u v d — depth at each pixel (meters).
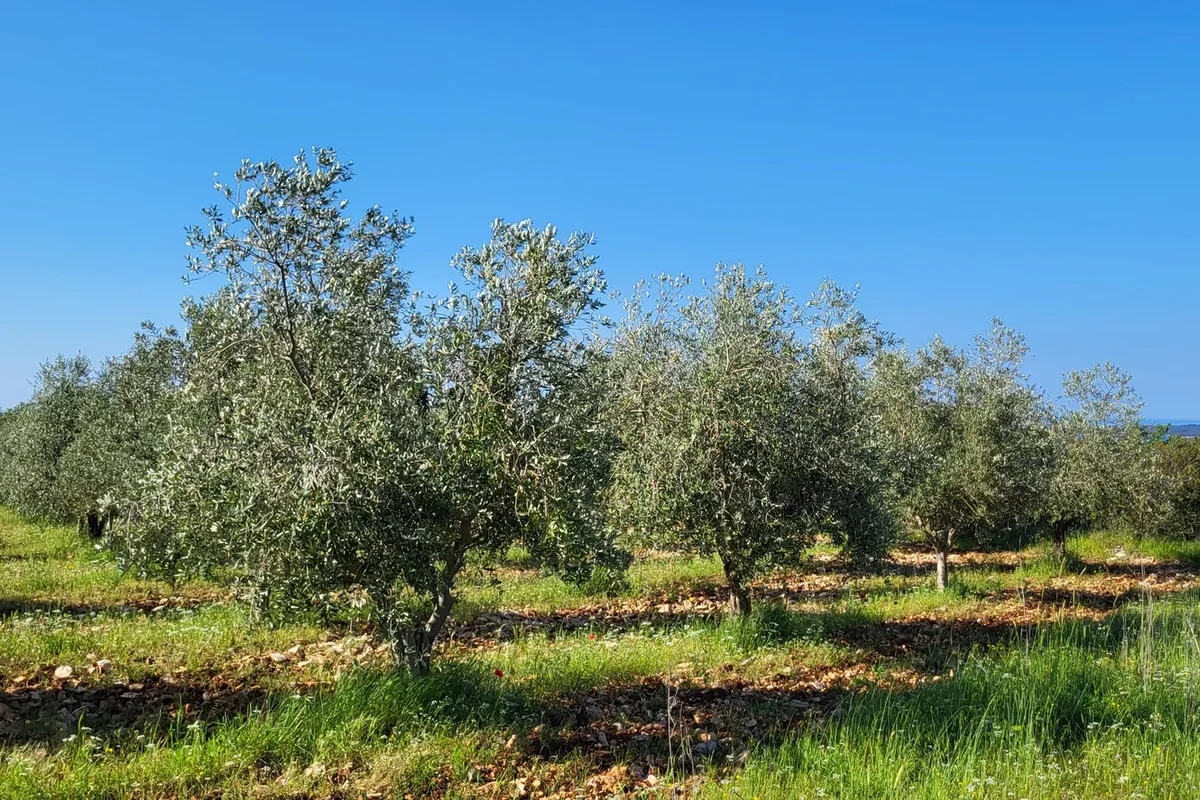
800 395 11.94
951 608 14.64
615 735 7.48
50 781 5.77
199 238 7.29
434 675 7.70
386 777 6.17
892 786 5.79
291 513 6.65
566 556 7.89
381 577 7.08
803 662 10.23
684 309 12.05
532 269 7.66
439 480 7.18
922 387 18.06
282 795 5.87
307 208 7.44
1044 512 20.48
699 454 11.22
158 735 6.98
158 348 17.19
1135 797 5.44
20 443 25.94
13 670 8.74
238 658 9.52
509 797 6.07
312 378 7.59
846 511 12.09
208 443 7.36
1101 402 20.66
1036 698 7.46
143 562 7.42
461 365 7.77
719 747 7.17
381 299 7.90
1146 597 15.91
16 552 19.17
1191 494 23.83
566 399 7.82
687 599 15.23
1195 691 7.46
